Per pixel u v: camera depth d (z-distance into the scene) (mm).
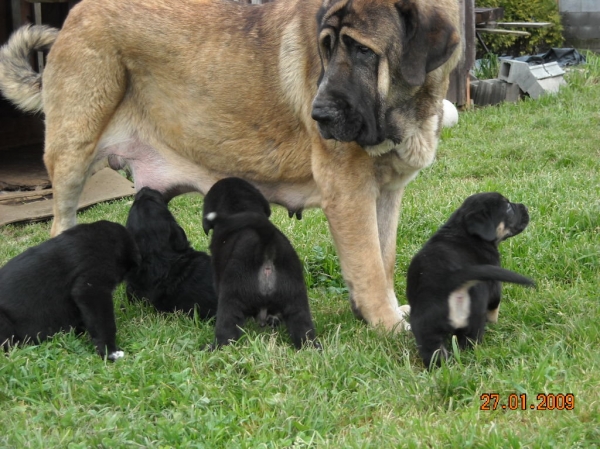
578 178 3510
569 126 4480
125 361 2408
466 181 3729
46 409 2234
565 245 2908
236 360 2361
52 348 2445
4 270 2498
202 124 2738
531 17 6645
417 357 2439
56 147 2793
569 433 2082
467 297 2350
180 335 2537
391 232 2717
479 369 2332
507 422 2146
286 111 2660
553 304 2602
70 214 2854
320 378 2312
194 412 2199
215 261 2492
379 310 2582
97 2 2744
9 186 4117
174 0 2752
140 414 2213
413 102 2514
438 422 2152
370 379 2316
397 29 2412
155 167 2826
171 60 2721
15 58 2988
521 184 3480
